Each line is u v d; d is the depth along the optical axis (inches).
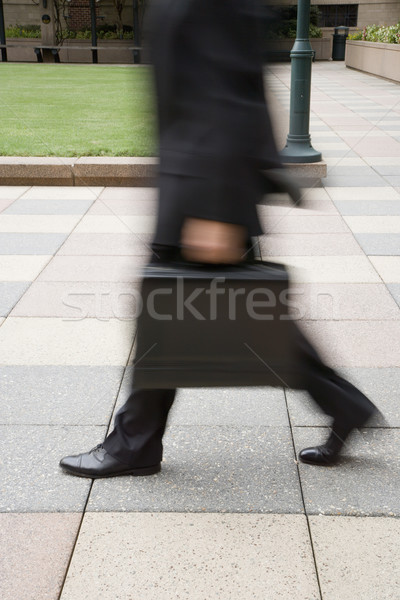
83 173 289.6
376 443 105.5
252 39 69.3
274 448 104.8
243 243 75.3
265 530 86.9
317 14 1245.1
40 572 79.8
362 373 127.2
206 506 91.4
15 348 139.4
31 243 210.2
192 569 80.2
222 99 69.9
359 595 76.2
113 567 80.7
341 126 437.7
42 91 625.3
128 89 644.7
